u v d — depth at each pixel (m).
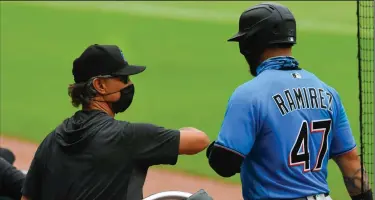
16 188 15.97
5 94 55.03
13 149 39.72
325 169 13.22
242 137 12.38
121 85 12.88
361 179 13.85
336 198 30.31
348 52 69.19
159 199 14.09
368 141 26.41
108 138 12.32
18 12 95.25
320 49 71.06
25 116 48.19
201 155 37.59
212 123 45.69
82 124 12.55
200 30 83.62
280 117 12.53
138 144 12.35
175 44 76.19
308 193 12.68
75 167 12.30
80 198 12.22
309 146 12.79
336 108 13.32
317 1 106.94
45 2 103.12
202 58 69.00
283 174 12.66
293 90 12.74
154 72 63.12
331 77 59.16
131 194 12.27
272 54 13.02
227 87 56.81
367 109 29.66
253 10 13.07
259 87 12.63
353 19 90.44
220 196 31.16
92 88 12.77
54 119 47.41
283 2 107.25
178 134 12.55
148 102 51.84
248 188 13.09
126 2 105.38
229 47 73.69
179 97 53.31
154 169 35.62
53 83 58.88
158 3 105.31
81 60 12.80
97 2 104.69
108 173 12.23
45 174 12.77
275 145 12.55
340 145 13.66
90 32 83.31
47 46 75.50
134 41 78.25
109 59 12.75
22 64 66.75
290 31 12.91
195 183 33.25
